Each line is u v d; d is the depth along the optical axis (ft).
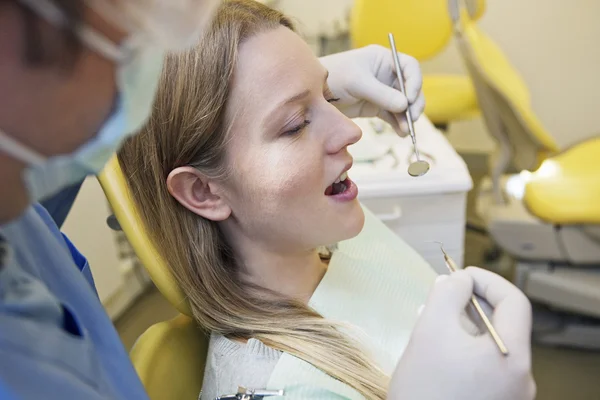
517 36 7.64
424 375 1.61
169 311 5.72
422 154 3.74
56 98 0.87
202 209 2.26
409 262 2.89
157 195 2.26
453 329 1.63
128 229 2.25
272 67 2.04
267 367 2.12
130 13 0.87
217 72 2.04
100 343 1.46
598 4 7.26
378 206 3.51
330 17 7.62
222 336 2.31
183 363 2.41
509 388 1.55
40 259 1.47
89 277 1.96
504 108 4.65
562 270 4.82
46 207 2.09
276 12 2.23
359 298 2.55
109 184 2.25
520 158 4.91
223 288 2.36
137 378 1.48
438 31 6.28
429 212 3.56
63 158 1.00
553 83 7.84
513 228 4.71
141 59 0.97
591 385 4.65
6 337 1.07
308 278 2.56
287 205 2.15
